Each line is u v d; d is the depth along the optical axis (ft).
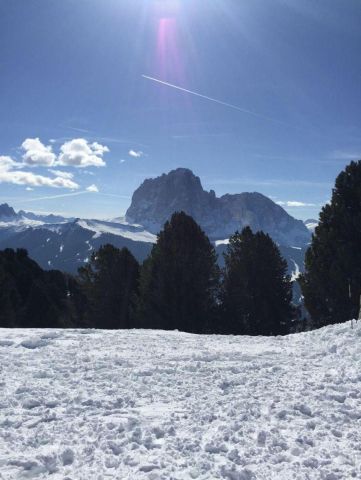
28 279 166.50
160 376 32.73
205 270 119.96
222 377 32.53
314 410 24.81
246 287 122.72
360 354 39.47
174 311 115.85
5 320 121.80
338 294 95.35
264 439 20.49
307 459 18.17
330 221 102.94
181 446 19.57
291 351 45.14
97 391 28.48
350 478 16.74
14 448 19.19
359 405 26.04
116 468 17.51
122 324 136.98
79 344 48.26
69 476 16.67
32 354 41.55
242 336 59.16
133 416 23.43
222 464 17.71
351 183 102.99
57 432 21.15
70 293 206.69
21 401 26.14
